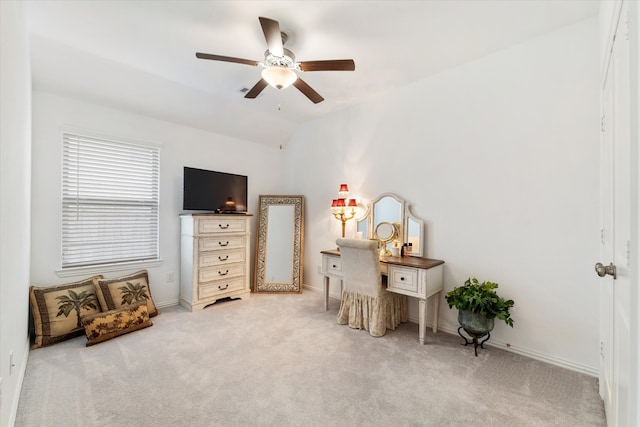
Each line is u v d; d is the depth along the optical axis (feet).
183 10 6.57
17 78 5.21
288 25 7.09
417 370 6.93
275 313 10.75
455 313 9.11
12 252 5.04
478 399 5.86
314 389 6.15
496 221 8.31
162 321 9.80
